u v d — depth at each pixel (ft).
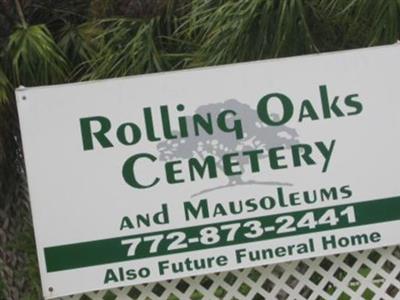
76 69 29.45
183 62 29.17
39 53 27.99
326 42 28.96
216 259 25.05
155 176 25.11
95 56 29.32
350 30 28.68
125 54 29.19
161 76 25.21
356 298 25.59
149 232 25.03
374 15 27.99
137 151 25.11
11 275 28.58
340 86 25.40
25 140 24.97
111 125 25.12
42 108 25.02
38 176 24.95
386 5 27.73
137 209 25.04
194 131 25.21
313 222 25.22
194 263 25.03
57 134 25.03
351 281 25.64
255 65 25.32
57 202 24.95
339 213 25.26
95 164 25.04
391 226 25.30
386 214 25.31
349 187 25.31
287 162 25.26
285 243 25.14
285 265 25.49
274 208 25.17
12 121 28.55
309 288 25.61
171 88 25.22
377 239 25.27
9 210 28.76
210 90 25.26
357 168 25.32
